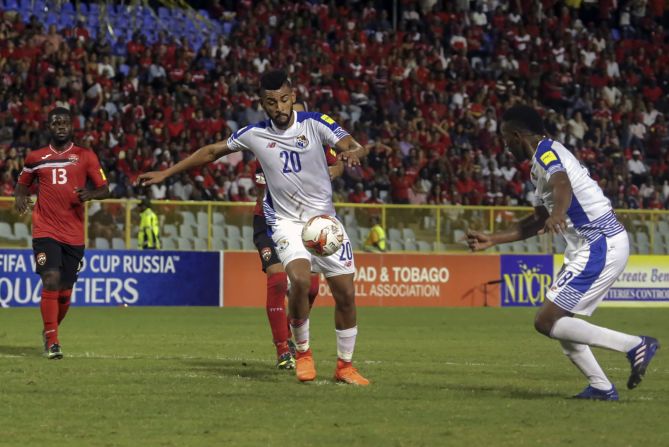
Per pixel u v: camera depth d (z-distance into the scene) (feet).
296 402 63.87
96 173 95.25
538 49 298.15
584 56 298.97
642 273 216.54
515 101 279.90
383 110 260.83
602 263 63.77
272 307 84.23
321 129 72.74
